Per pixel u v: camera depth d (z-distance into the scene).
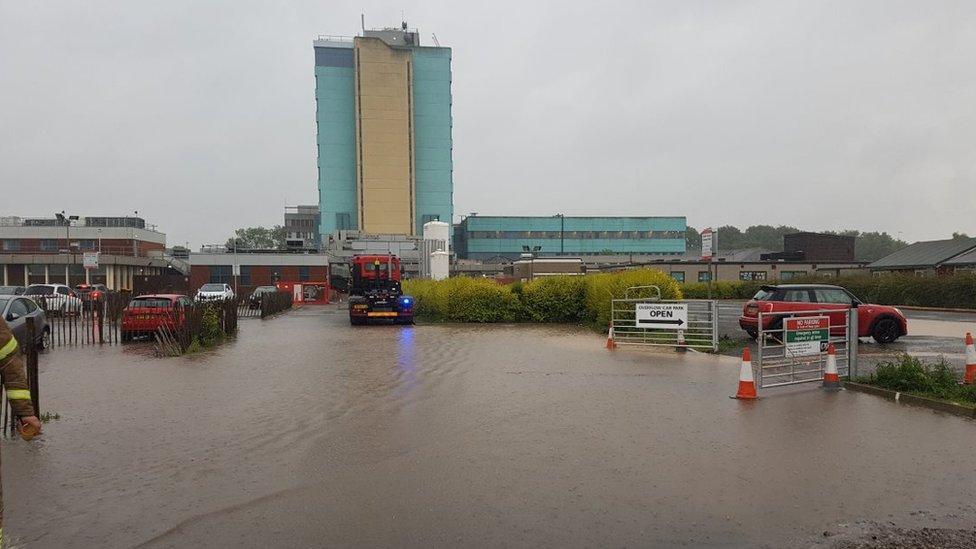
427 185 95.44
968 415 7.84
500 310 25.06
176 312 15.53
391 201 92.25
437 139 95.75
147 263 62.44
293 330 22.00
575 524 4.58
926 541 4.29
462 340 17.81
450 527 4.54
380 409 8.45
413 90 93.81
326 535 4.40
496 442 6.77
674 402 8.81
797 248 65.25
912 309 32.19
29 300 15.88
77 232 67.81
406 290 32.03
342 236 64.31
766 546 4.22
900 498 5.06
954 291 30.91
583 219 96.25
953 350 14.52
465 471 5.80
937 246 48.59
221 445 6.70
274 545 4.24
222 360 13.58
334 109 92.62
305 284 50.16
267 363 13.03
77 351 15.48
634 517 4.70
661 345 15.27
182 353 14.82
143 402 8.97
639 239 96.94
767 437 6.88
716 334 14.72
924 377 9.10
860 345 15.65
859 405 8.55
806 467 5.83
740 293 47.69
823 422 7.56
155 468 5.92
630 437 6.93
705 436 6.95
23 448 6.59
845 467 5.82
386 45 91.88
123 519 4.70
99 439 6.95
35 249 67.06
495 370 11.91
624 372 11.61
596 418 7.85
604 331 20.17
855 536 4.37
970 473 5.64
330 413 8.21
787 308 16.06
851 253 65.25
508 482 5.48
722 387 9.99
